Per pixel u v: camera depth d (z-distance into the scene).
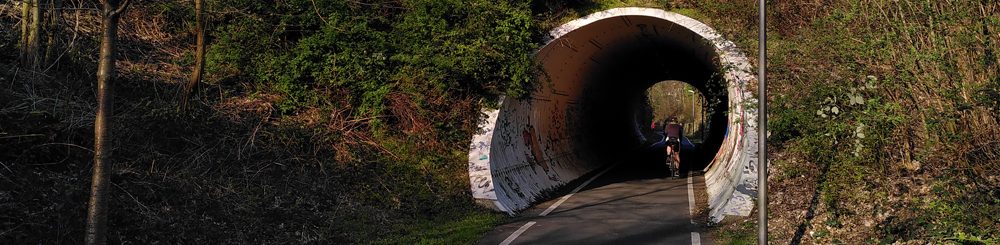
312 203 9.55
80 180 7.38
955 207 7.15
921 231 7.21
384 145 12.23
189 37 13.52
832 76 10.30
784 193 9.98
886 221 7.85
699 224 10.26
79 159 7.91
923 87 8.68
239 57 12.41
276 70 12.41
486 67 12.98
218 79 12.14
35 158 7.43
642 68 25.25
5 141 7.25
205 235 7.54
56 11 9.62
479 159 12.24
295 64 12.37
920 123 9.04
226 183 9.05
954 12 8.11
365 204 10.34
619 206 12.48
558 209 12.37
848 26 10.14
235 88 12.22
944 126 8.45
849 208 8.69
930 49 8.48
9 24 10.35
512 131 14.07
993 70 7.86
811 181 9.98
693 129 74.81
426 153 12.40
